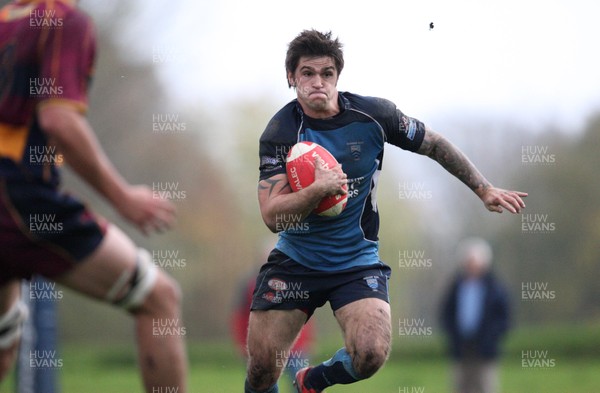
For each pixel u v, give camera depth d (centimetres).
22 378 2956
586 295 12900
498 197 2027
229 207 11862
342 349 1997
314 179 1903
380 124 1967
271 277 2005
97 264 1493
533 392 4762
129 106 9688
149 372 1534
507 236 13300
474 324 3859
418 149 2034
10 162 1476
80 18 1470
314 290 1981
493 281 3891
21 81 1473
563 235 12962
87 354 8806
